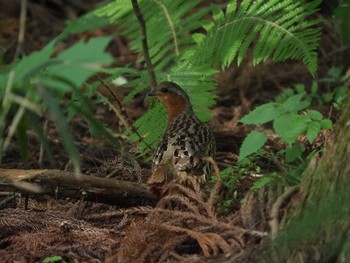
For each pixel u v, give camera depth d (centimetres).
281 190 753
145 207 820
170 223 750
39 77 666
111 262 754
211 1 1748
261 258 681
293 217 703
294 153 945
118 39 1692
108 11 1179
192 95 1086
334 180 694
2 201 967
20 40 739
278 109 878
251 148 855
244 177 955
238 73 1510
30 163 1167
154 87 1041
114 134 1189
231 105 1443
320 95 1416
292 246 670
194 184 791
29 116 710
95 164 1138
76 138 1286
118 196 891
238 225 757
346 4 1103
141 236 751
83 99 696
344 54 1402
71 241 850
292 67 1517
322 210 679
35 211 921
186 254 761
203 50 1087
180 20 1161
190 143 941
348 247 649
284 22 1048
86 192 884
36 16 1783
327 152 715
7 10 1789
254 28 1062
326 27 1516
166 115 1074
